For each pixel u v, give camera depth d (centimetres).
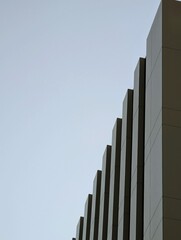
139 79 4050
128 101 4356
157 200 3183
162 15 3678
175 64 3509
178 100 3394
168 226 3014
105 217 4684
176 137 3275
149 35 3969
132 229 3619
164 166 3183
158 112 3425
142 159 3759
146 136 3659
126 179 4034
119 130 4697
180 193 3116
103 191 4872
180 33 3625
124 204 3947
